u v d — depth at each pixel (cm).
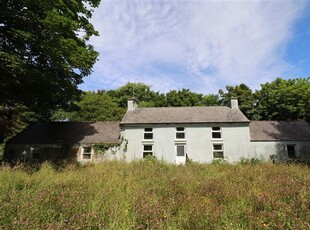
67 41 1490
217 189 657
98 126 2706
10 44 1551
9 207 445
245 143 2341
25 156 2381
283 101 3381
